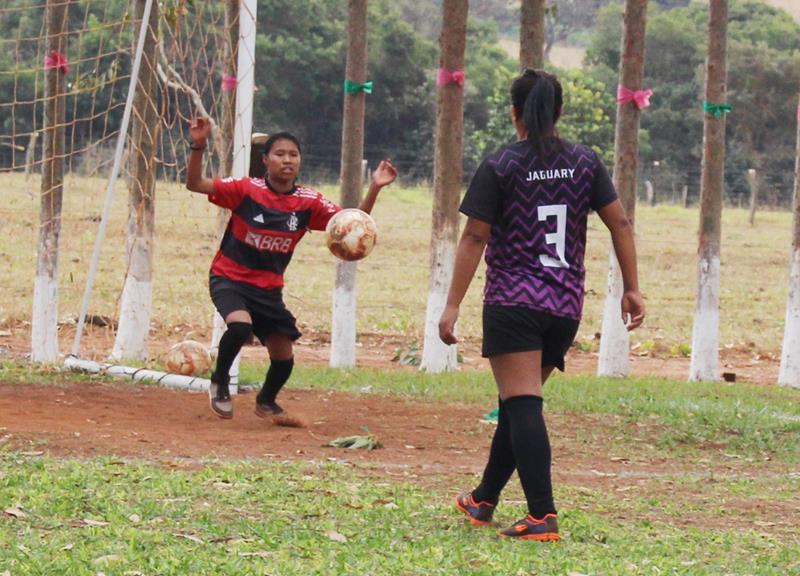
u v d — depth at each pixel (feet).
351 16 97.19
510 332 41.14
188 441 60.13
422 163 307.37
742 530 47.60
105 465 51.83
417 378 87.61
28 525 40.81
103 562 36.19
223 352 62.69
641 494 54.54
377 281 165.37
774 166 321.11
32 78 211.61
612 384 88.79
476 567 38.11
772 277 194.39
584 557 40.42
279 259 62.49
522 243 41.55
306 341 117.91
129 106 80.74
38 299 89.45
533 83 42.39
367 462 57.98
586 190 42.04
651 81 322.96
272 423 66.74
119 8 188.44
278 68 284.41
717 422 75.36
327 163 289.74
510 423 41.93
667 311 151.74
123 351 93.81
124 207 193.36
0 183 222.89
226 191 60.54
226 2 88.43
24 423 62.18
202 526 41.86
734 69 312.71
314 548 39.68
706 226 97.76
